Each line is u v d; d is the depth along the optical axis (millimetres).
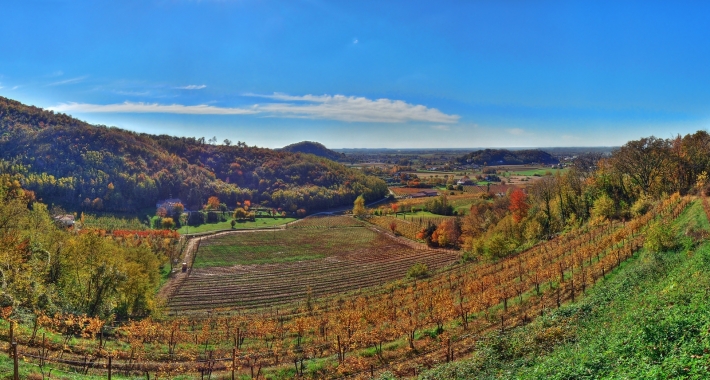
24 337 33656
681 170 81000
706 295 22438
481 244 88625
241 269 108562
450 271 81938
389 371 32000
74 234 77750
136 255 74500
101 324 37781
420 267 85875
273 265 112625
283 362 38344
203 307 78875
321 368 35125
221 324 57531
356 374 33469
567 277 49750
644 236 52656
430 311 47469
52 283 49562
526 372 21406
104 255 53312
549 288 48188
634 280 35594
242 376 34188
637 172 86125
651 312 23375
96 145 197125
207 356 40562
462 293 55750
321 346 42531
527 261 66875
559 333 28250
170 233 138875
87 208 158750
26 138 191375
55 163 176875
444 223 133375
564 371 18719
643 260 44281
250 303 81312
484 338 34875
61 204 155500
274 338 48594
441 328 41156
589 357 19625
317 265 112125
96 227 132250
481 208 142250
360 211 185750
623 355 18609
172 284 94812
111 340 41594
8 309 34188
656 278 33938
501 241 80000
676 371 14680
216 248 130875
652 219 59656
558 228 95125
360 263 113125
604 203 79375
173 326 48312
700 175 73312
